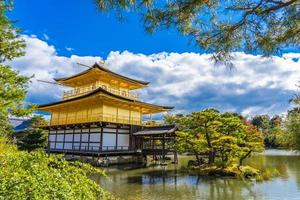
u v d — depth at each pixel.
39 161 4.91
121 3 3.95
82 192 4.93
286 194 16.52
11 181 4.00
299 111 20.77
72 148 39.94
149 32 4.58
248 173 23.44
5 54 13.61
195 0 4.42
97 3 3.96
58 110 44.66
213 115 26.81
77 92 42.62
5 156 4.88
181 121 31.69
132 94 42.94
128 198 15.55
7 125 18.53
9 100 12.66
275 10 4.47
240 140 25.70
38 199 3.98
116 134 37.22
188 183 20.23
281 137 23.36
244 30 4.87
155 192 17.11
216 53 4.98
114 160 33.78
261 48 4.98
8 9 12.98
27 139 34.03
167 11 4.52
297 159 40.44
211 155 27.98
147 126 39.50
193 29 4.87
